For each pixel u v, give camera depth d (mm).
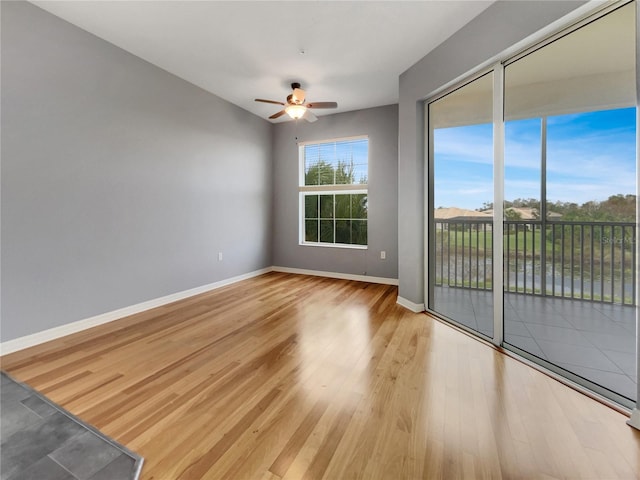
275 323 3008
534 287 2312
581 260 2096
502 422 1572
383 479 1237
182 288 3879
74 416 1622
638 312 1520
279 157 5543
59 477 1253
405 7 2406
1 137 2295
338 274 5133
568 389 1855
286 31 2758
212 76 3699
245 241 4992
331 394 1820
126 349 2432
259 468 1294
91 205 2871
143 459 1340
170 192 3676
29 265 2467
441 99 3102
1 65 2277
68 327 2717
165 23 2652
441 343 2533
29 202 2455
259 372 2074
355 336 2688
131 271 3254
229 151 4582
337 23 2623
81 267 2809
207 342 2566
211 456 1356
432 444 1422
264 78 3734
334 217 5246
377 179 4738
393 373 2057
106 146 2975
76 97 2729
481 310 2713
